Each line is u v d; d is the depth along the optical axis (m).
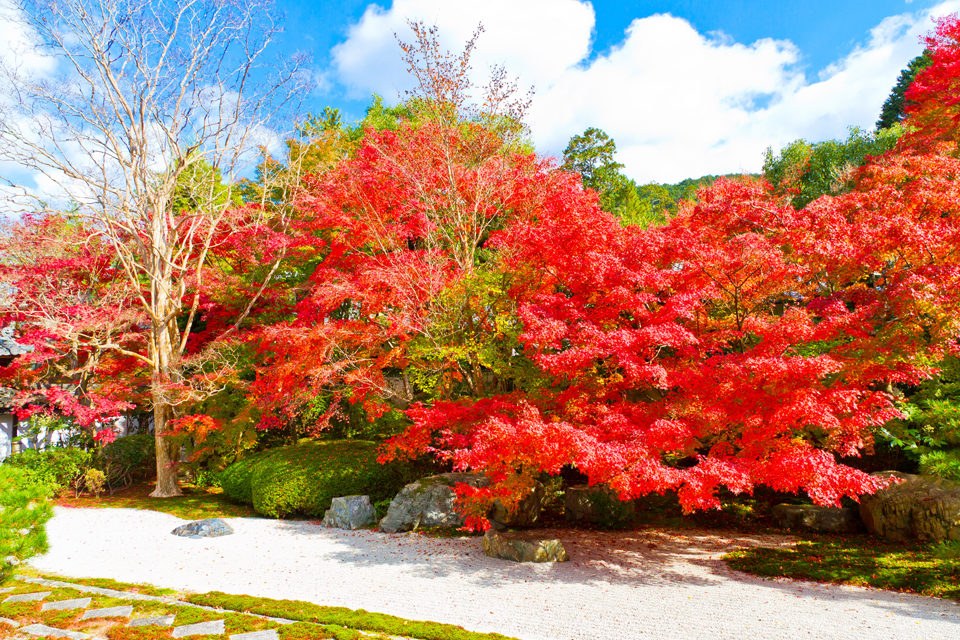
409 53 13.47
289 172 19.14
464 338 12.62
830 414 7.62
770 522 12.77
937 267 8.05
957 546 8.13
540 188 14.20
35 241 16.77
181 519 14.16
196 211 18.17
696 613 7.61
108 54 15.85
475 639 6.83
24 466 16.72
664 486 7.94
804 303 10.69
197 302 18.09
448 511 12.79
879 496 11.09
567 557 10.36
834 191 17.25
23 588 8.66
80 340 17.28
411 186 14.81
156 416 17.55
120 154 16.50
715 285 9.66
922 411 10.35
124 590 8.62
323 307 14.23
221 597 8.20
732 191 11.05
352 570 9.84
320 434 20.17
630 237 10.20
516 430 8.36
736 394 8.48
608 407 9.77
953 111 12.91
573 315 9.48
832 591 8.35
